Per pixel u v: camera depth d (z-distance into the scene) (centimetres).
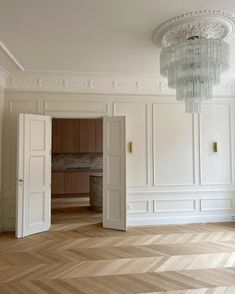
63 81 520
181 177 549
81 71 494
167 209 545
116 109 538
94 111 534
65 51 395
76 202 784
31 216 476
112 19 298
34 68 475
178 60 319
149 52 399
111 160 514
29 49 386
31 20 298
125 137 501
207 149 558
